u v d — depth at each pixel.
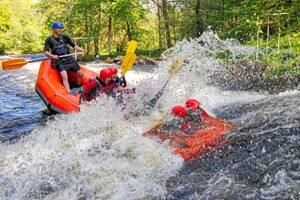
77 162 3.89
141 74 14.48
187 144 4.14
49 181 3.56
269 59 10.13
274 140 3.97
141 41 30.97
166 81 6.30
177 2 24.66
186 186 3.31
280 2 10.93
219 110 6.16
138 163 3.81
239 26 12.95
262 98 6.86
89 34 27.97
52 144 4.57
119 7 25.17
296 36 11.87
